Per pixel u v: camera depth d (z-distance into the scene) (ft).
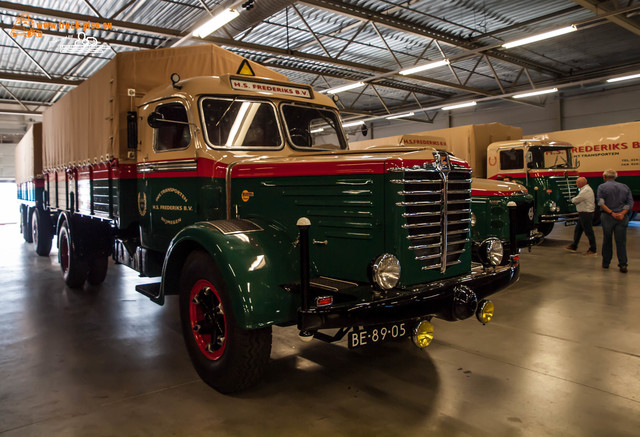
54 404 10.34
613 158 45.03
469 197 11.54
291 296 10.06
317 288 10.07
